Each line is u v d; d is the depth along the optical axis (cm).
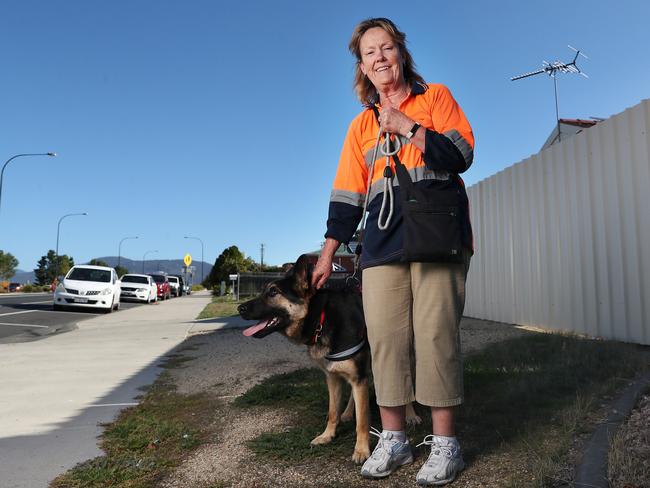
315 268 293
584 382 390
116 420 411
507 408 345
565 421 300
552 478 231
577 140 646
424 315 248
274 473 283
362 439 292
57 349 820
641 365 423
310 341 306
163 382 555
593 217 616
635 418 297
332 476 273
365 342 296
